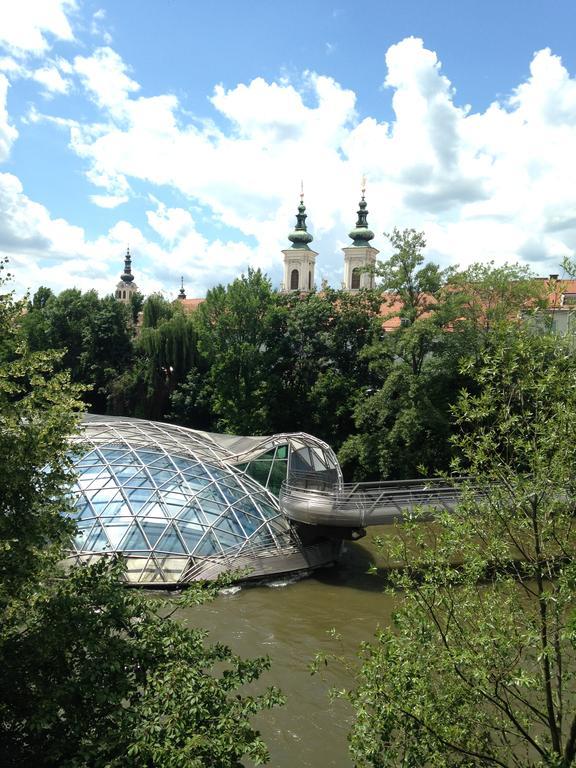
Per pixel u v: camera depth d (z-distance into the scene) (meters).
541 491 7.77
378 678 7.91
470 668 7.84
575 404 7.85
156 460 29.70
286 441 33.62
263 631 19.62
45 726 8.38
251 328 51.00
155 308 69.56
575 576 7.16
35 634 9.29
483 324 39.22
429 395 37.12
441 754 7.72
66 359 67.75
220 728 7.99
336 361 49.91
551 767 6.86
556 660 7.55
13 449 9.66
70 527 10.62
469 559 8.32
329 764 12.59
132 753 7.35
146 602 10.56
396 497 27.06
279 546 26.41
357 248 102.00
